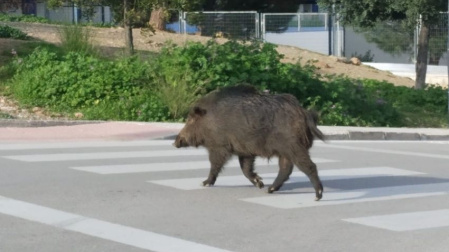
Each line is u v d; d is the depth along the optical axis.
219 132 11.91
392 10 31.67
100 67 22.22
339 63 33.91
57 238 9.55
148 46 30.09
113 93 21.69
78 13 41.12
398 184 13.54
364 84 27.38
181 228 10.16
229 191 12.45
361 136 20.28
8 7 37.28
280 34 39.59
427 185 13.51
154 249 9.17
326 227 10.39
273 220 10.70
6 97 21.70
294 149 11.55
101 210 11.00
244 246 9.41
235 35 36.31
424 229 10.37
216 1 49.50
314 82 23.38
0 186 12.38
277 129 11.55
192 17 27.48
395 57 38.62
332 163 15.59
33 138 17.39
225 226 10.33
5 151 15.68
